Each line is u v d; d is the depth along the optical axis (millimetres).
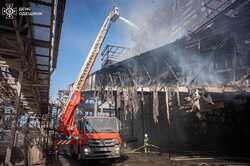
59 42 6031
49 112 18703
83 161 13945
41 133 16625
